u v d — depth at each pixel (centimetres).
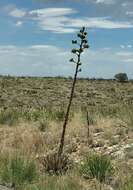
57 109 2945
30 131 2017
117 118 2039
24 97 3706
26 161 1298
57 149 1662
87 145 1677
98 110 2675
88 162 1309
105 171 1270
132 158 1429
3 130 2098
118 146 1580
